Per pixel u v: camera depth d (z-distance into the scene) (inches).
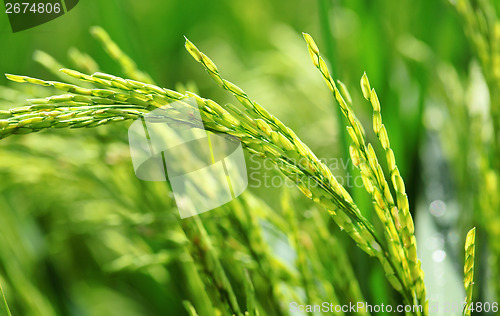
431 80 33.2
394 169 16.3
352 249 24.5
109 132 21.6
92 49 34.5
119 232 29.7
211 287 18.1
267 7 51.6
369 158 16.5
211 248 18.1
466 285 17.1
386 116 28.7
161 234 22.1
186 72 44.7
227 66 44.6
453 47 35.8
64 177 23.6
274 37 46.6
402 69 34.9
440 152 32.3
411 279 16.9
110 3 27.9
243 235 20.0
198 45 48.3
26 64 35.4
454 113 28.1
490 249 21.8
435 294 22.9
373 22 30.2
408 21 36.6
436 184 30.2
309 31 47.3
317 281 21.3
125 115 16.4
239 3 51.2
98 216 28.2
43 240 31.9
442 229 27.1
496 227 21.4
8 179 24.6
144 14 45.3
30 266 29.6
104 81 16.0
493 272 21.6
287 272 20.6
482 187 22.4
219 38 51.6
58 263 33.3
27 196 31.9
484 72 21.8
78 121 16.2
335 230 24.2
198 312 22.7
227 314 18.1
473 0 22.8
